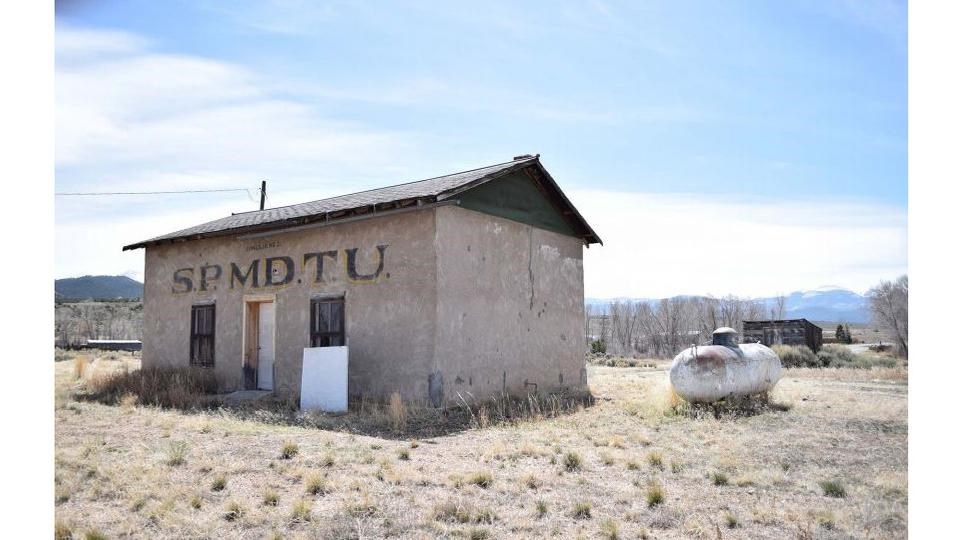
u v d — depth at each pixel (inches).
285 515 223.1
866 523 215.2
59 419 397.7
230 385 577.6
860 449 314.3
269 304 569.9
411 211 472.4
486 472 266.4
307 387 466.6
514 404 488.4
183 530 210.4
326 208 532.1
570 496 245.6
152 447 316.8
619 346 1539.1
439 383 450.9
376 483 258.8
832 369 858.1
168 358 632.4
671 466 286.8
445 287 464.4
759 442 334.0
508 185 541.6
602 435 358.9
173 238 613.3
